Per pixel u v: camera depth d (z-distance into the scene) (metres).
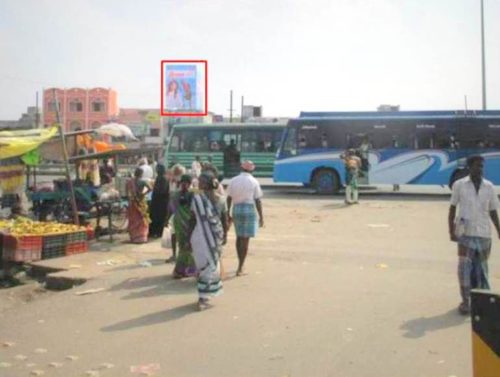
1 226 11.28
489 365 2.63
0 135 14.90
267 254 10.94
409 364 5.21
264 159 28.66
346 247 11.73
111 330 6.41
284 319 6.67
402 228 14.51
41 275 10.09
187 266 8.89
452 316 6.73
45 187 14.77
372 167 23.73
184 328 6.41
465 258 6.79
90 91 70.44
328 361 5.31
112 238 12.96
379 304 7.29
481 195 6.78
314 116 24.38
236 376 4.99
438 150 23.20
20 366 5.35
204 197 7.38
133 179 12.54
